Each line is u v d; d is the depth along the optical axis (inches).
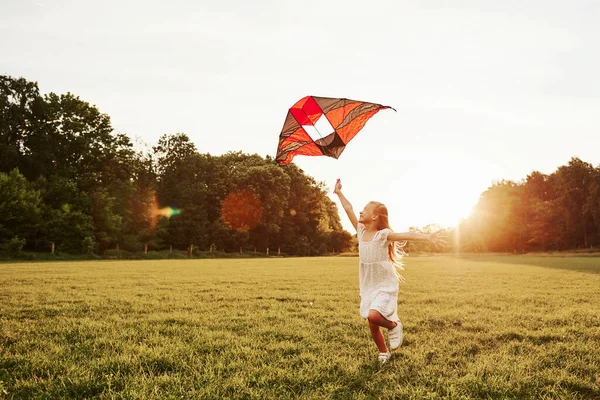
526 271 832.9
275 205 2842.0
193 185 2598.4
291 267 1011.3
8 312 316.5
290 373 172.2
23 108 2012.8
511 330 254.7
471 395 152.9
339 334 247.1
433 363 192.9
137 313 315.6
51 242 1704.0
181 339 232.5
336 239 3472.0
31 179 2006.6
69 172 2094.0
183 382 163.2
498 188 3041.3
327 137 193.5
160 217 2301.9
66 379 166.1
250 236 2849.4
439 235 185.0
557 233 2758.4
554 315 310.0
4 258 1465.3
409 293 449.4
